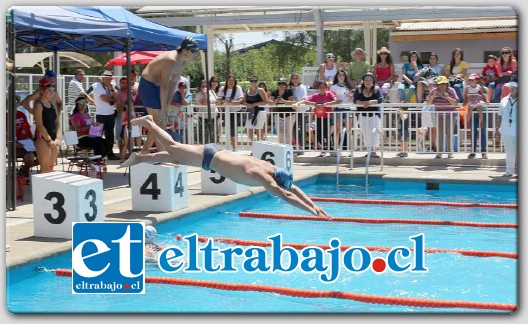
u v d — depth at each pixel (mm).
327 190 12250
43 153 10078
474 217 9773
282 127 14609
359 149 14438
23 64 19547
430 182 12172
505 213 10055
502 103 11961
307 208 6723
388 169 13336
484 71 14688
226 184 10609
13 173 8984
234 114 14859
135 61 17875
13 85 8711
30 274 6617
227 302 6023
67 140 11414
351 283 6641
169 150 7566
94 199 7594
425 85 14781
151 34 11383
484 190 11883
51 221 7387
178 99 14555
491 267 7188
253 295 6262
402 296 6219
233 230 8961
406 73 15266
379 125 13602
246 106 14680
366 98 13758
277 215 9742
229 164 7113
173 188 9031
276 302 6031
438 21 19859
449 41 19016
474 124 13555
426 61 19266
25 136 10570
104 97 14023
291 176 6824
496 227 9125
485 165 13328
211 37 18516
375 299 5996
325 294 6117
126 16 11383
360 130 13703
